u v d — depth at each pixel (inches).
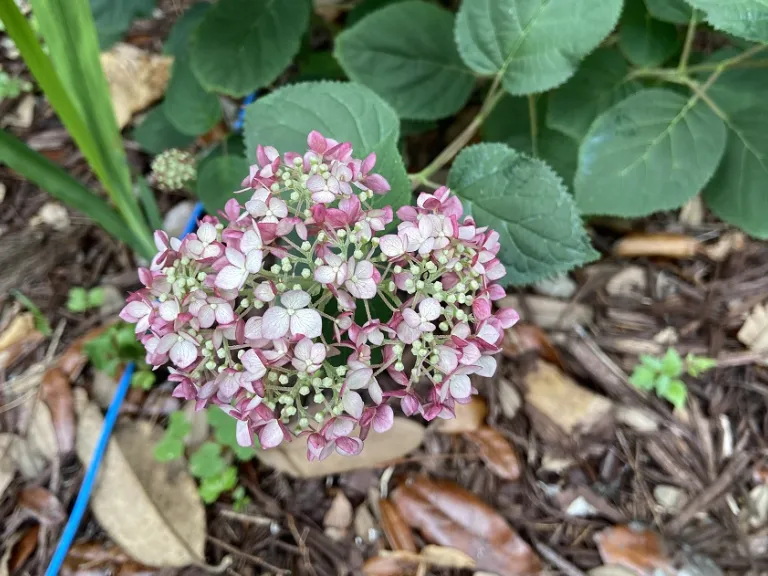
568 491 11.2
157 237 6.4
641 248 12.7
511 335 11.9
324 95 8.2
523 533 10.9
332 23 13.7
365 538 10.8
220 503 10.8
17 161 8.1
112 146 9.1
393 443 10.7
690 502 11.1
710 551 10.8
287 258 6.1
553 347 11.9
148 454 10.8
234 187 10.3
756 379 12.0
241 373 5.9
